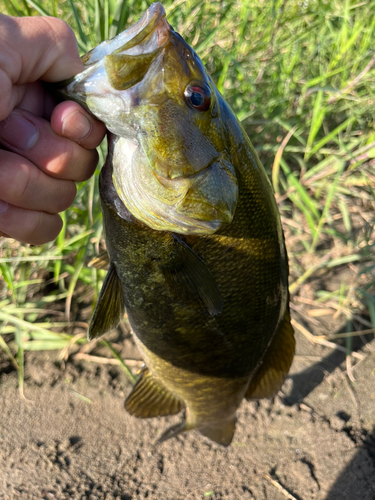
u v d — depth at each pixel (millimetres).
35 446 300
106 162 166
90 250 353
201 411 245
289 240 406
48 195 159
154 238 172
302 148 420
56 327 348
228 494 288
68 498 281
